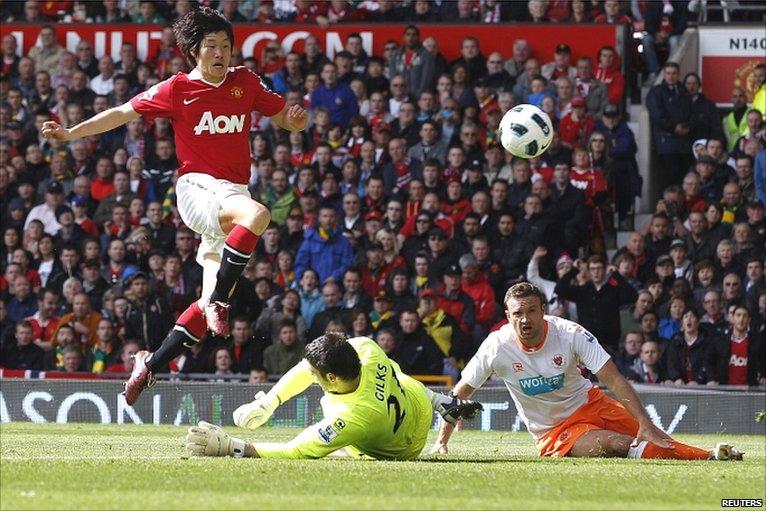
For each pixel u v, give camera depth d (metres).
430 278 53.62
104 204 60.25
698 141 60.06
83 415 47.41
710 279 51.56
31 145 63.03
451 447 33.03
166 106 25.70
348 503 16.89
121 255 56.69
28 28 67.38
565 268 52.22
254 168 60.31
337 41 65.31
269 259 56.31
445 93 61.25
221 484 18.98
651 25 66.50
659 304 51.19
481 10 66.31
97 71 66.31
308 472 20.55
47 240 57.78
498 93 61.59
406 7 67.06
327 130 60.88
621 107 61.69
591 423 27.11
